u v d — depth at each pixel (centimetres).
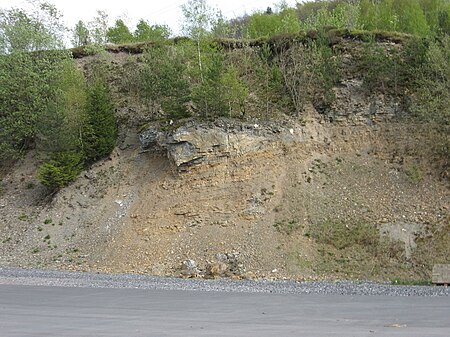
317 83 3938
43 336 1031
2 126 4312
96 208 3616
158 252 3142
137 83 4438
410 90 3784
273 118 3791
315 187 3381
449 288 2012
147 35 5809
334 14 5441
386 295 1788
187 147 3534
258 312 1367
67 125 3875
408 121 3675
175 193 3478
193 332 1051
